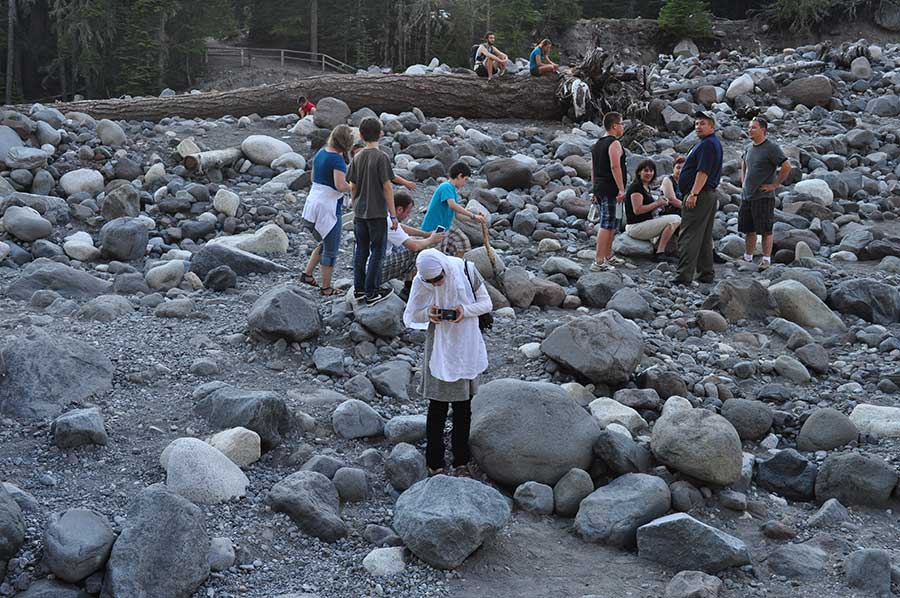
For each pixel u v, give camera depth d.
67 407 6.20
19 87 49.75
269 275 9.69
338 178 8.51
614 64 16.94
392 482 5.75
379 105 16.44
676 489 5.70
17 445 5.70
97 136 13.20
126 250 10.05
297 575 4.86
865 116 17.17
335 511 5.38
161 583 4.46
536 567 5.07
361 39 55.78
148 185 12.06
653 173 10.62
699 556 5.05
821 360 7.87
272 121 15.37
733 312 8.88
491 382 6.28
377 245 7.91
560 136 15.17
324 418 6.45
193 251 10.47
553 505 5.68
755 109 17.08
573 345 7.18
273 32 56.12
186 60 49.19
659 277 9.96
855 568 5.00
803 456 6.26
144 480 5.49
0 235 10.20
